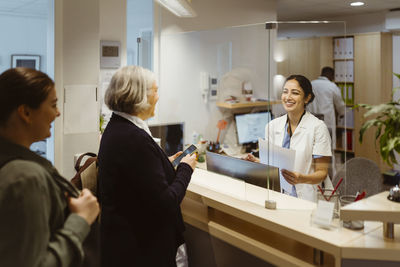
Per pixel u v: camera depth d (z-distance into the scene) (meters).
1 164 1.02
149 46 3.49
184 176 1.67
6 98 1.05
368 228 1.60
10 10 4.78
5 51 4.81
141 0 3.78
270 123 1.90
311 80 1.90
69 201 1.14
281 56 1.91
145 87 1.63
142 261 1.58
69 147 3.06
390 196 1.60
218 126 2.57
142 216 1.58
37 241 0.97
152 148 1.57
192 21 3.99
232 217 2.05
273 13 5.10
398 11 5.73
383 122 3.53
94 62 3.09
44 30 5.02
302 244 1.73
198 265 2.26
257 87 2.38
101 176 1.60
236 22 4.55
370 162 2.63
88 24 3.03
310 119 1.88
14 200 0.95
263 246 1.71
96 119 3.14
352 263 1.43
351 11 6.14
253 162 1.94
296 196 1.91
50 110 1.12
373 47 5.91
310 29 1.90
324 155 1.89
